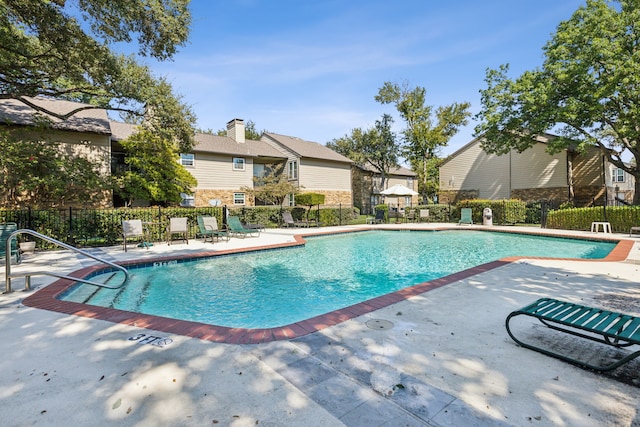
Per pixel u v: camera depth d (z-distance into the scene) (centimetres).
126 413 209
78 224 1116
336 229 1677
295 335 337
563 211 1558
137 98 1287
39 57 1064
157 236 1254
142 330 353
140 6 959
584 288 512
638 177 1662
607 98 1516
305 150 2577
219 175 2128
